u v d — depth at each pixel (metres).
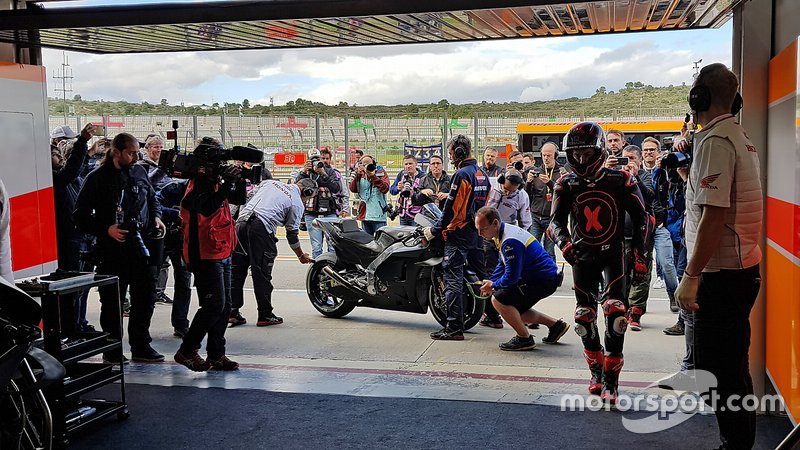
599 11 4.89
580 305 5.00
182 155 5.62
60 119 21.27
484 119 20.66
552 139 20.09
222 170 5.64
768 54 4.59
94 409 4.64
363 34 5.59
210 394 5.31
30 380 3.29
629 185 4.77
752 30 4.60
